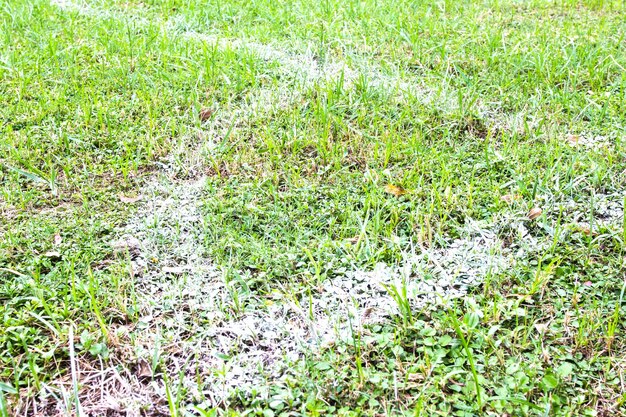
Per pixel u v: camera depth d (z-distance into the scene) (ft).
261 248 8.98
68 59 15.02
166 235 9.45
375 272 8.62
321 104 12.71
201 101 13.25
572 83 13.65
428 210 9.76
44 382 7.08
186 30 17.33
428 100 13.00
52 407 6.88
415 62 15.03
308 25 17.28
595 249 8.95
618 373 7.13
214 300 8.26
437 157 11.10
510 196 10.10
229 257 8.93
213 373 7.13
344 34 16.49
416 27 16.84
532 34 16.71
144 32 16.78
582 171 10.70
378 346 7.41
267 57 15.25
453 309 7.97
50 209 10.06
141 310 8.10
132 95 13.46
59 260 8.98
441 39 16.40
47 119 12.46
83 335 7.55
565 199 10.15
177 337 7.69
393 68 14.47
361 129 12.14
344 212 9.76
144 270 8.74
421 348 7.39
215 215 9.80
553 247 8.86
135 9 19.15
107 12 18.69
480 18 18.22
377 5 18.81
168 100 13.28
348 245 9.02
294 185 10.52
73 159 11.32
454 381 7.02
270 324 7.85
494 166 10.96
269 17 18.01
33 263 8.72
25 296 8.23
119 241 9.28
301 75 14.05
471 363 6.66
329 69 14.51
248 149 11.59
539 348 7.37
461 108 12.39
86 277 8.55
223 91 13.52
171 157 11.39
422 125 12.17
